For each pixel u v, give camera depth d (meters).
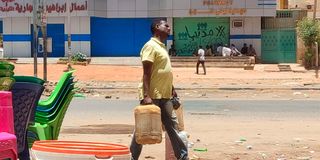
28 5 54.78
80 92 28.27
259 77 39.16
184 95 27.33
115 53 55.50
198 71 43.41
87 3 53.88
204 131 14.41
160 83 8.65
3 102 5.36
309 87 30.69
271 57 53.75
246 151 11.34
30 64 49.06
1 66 7.01
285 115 18.59
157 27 8.77
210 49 53.22
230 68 47.84
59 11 54.31
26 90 7.09
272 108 20.98
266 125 15.75
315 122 16.55
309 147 11.83
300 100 24.53
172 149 9.41
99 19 55.22
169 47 54.72
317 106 21.72
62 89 9.44
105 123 15.92
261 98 25.77
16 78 7.29
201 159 10.39
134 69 43.44
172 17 54.53
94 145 5.07
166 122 8.76
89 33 54.25
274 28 53.84
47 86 27.91
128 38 55.31
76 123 15.89
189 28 54.81
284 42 53.06
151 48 8.61
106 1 55.25
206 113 19.20
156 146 11.95
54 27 54.75
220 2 53.44
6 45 55.50
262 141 12.66
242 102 23.52
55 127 9.34
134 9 55.03
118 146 5.04
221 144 12.21
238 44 54.22
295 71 44.94
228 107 21.36
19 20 55.19
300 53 50.72
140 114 7.62
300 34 46.84
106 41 55.38
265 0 52.97
